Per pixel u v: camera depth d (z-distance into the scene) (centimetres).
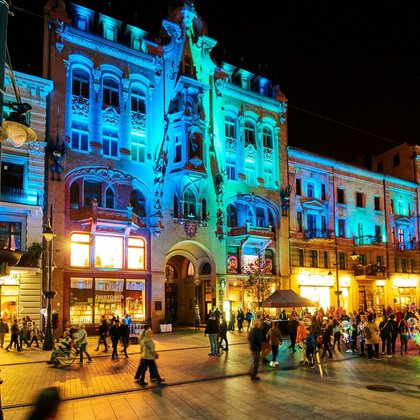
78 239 3009
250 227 3716
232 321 3272
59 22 3084
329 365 1734
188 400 1170
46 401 350
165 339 2733
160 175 3403
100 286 3045
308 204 4275
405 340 2081
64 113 3050
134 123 3400
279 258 3978
